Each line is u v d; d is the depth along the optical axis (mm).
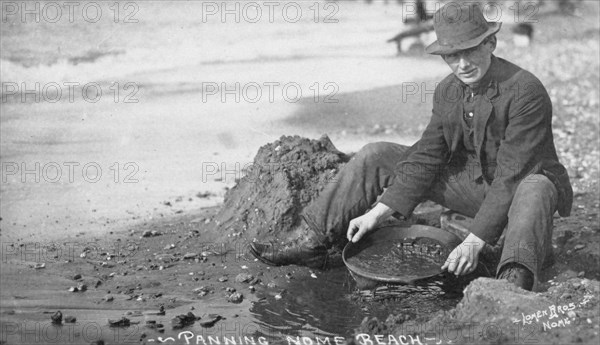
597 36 12820
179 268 5969
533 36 12805
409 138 9258
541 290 5371
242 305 5355
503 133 5375
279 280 5730
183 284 5699
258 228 6223
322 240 5730
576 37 12828
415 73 11469
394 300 5309
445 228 5848
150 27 12656
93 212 7227
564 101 10273
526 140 5258
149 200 7527
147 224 6930
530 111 5246
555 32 13008
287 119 9852
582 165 8047
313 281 5703
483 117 5332
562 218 6629
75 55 11617
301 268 5895
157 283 5723
